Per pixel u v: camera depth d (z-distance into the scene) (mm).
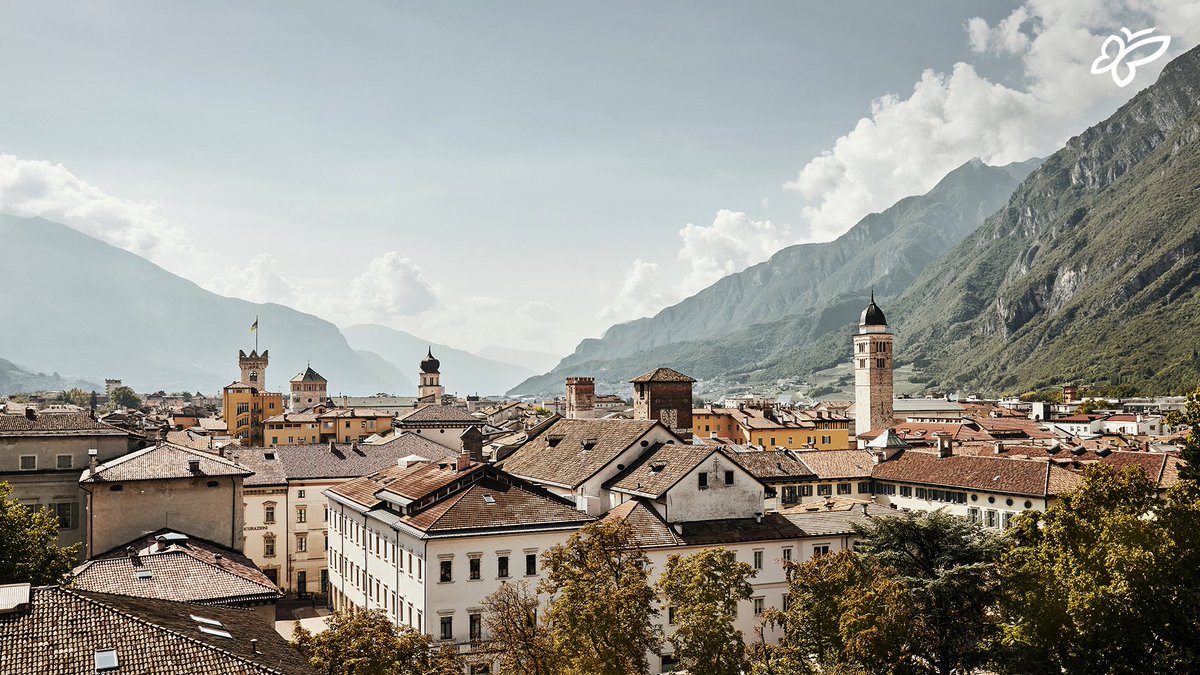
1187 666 51469
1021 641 57969
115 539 86375
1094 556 54938
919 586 65125
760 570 88000
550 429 119438
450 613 77625
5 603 41125
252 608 66625
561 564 59969
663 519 87688
